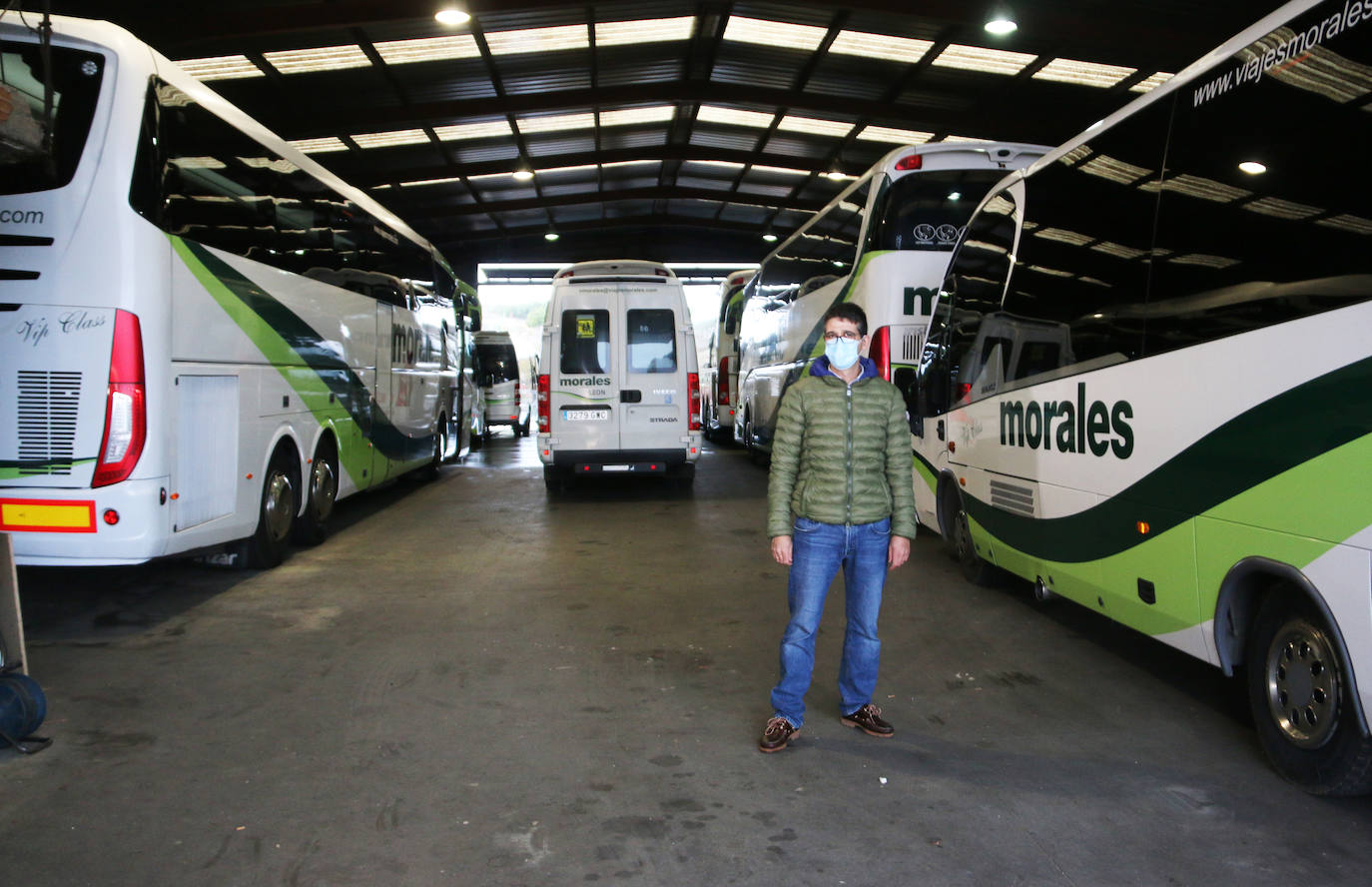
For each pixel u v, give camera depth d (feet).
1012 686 16.29
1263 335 11.92
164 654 18.11
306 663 17.62
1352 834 10.84
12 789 12.13
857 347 13.42
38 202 18.30
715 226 108.17
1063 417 17.58
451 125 65.31
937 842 10.71
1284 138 11.72
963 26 48.08
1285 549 11.50
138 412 18.62
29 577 24.85
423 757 13.23
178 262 19.85
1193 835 10.84
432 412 47.57
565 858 10.38
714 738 13.96
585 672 17.15
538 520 35.50
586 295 39.73
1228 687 16.22
